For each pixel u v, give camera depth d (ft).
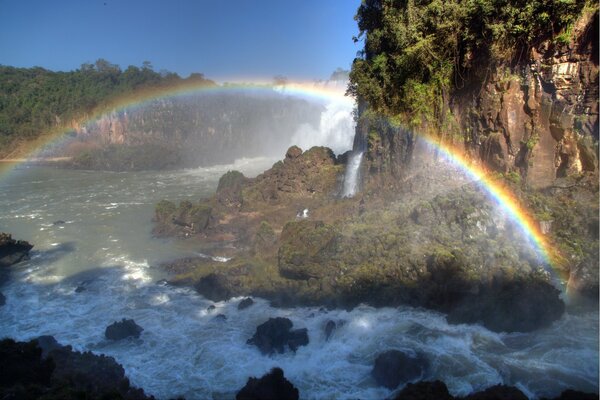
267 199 148.56
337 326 72.18
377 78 118.32
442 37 100.58
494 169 95.35
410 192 101.86
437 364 62.69
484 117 96.84
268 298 85.10
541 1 84.17
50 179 257.75
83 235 138.82
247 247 117.39
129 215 162.20
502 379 59.06
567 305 71.15
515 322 66.23
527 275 70.23
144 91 355.97
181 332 77.51
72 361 65.57
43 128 381.60
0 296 92.27
